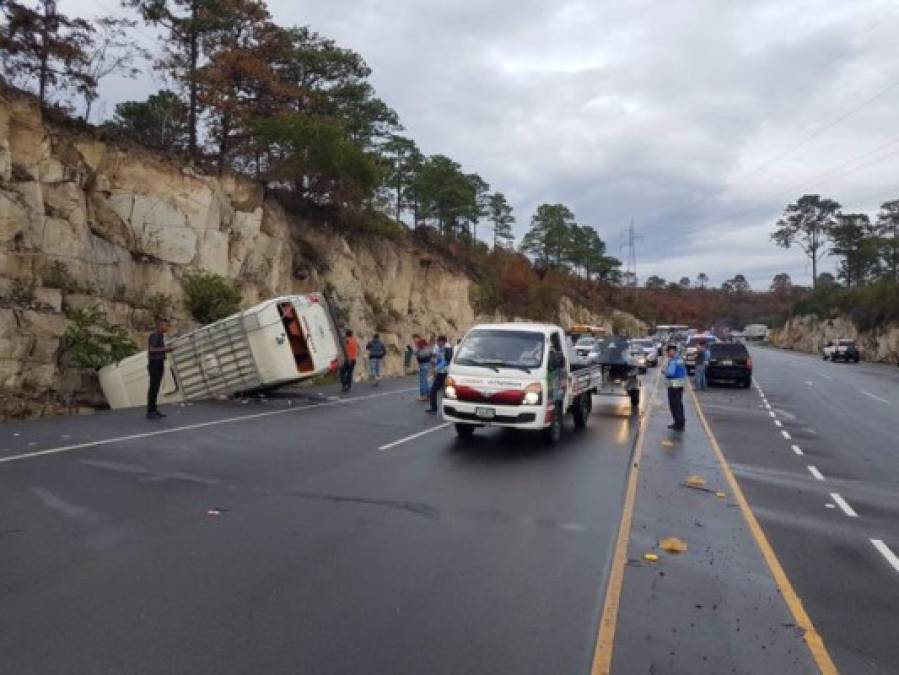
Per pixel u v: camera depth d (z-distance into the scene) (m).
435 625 4.95
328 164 29.94
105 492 8.27
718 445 13.55
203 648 4.51
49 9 23.06
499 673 4.30
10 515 7.21
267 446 11.79
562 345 13.98
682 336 64.94
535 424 12.27
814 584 6.10
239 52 28.98
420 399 20.19
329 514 7.74
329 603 5.29
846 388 28.94
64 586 5.45
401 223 50.19
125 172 22.12
